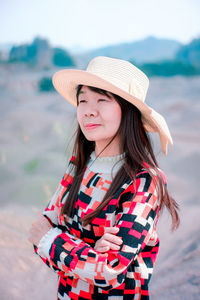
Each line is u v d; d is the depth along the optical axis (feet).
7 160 28.17
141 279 4.10
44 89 116.57
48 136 40.04
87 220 4.14
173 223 4.62
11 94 112.88
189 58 276.62
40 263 10.27
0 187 21.50
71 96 5.51
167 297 7.75
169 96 99.45
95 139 4.36
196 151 33.37
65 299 4.31
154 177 4.13
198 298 7.31
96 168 4.55
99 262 3.72
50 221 4.94
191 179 25.86
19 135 42.24
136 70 4.54
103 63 4.46
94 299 4.10
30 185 20.51
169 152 34.96
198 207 17.56
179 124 56.03
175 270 9.21
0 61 202.28
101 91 4.19
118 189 4.16
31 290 8.79
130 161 4.31
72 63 253.24
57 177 23.16
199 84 121.80
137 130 4.41
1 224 12.80
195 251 10.17
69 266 3.85
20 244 11.20
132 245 3.75
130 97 4.11
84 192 4.47
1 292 8.34
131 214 3.92
